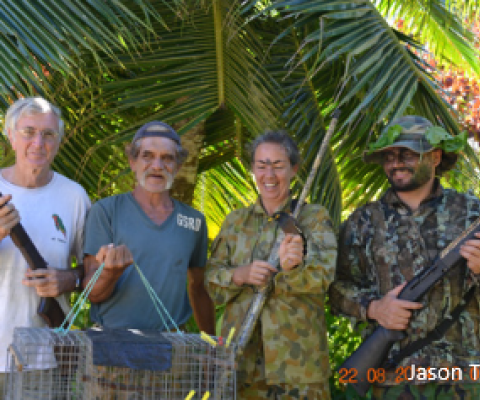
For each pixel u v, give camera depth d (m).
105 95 4.27
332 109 4.78
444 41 5.82
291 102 4.57
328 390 2.97
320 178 4.45
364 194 4.98
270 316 2.90
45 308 2.82
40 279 2.77
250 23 4.77
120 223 3.02
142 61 4.27
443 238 2.87
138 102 4.15
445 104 4.43
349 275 3.07
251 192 5.92
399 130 2.95
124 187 4.45
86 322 4.22
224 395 2.43
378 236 2.96
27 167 2.91
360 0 4.07
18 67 3.31
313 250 2.90
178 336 2.54
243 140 5.47
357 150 4.69
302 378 2.85
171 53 4.32
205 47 4.39
